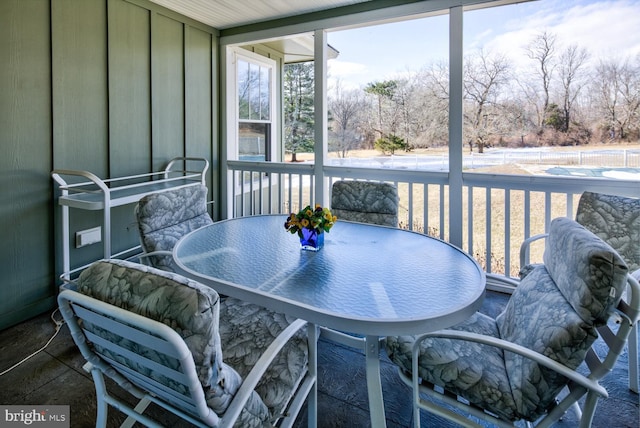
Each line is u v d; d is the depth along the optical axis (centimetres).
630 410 168
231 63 426
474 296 132
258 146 489
